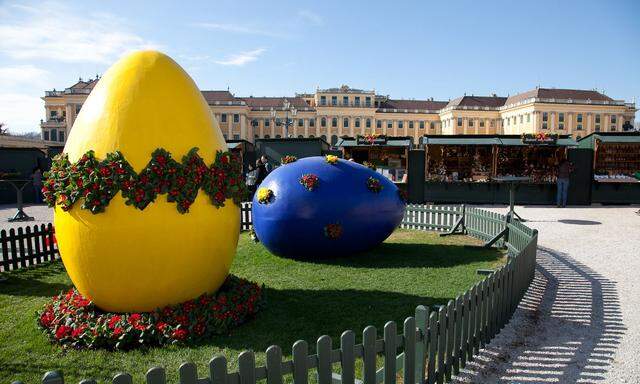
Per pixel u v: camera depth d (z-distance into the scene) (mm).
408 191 20344
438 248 9820
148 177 4637
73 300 5324
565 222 14234
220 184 5148
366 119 95875
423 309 3740
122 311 5105
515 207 18766
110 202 4609
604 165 21078
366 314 5672
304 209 8133
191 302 5129
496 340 5086
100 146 4762
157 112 4914
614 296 6656
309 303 6070
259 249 9633
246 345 4730
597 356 4664
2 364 4359
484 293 4793
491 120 94000
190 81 5441
